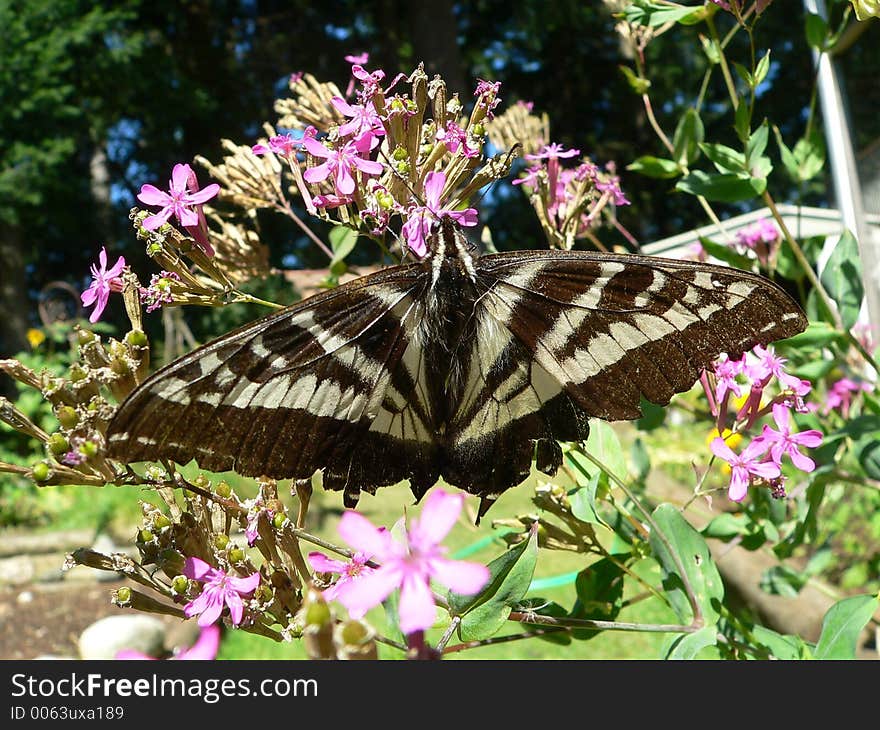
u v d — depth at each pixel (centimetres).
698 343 14
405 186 15
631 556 17
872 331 28
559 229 19
